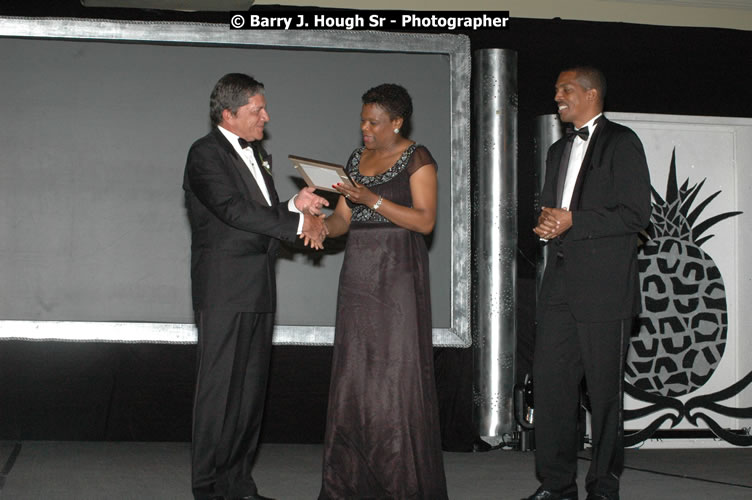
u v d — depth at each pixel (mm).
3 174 5250
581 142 3920
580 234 3666
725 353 6004
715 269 6016
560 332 3830
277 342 5434
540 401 3844
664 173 6004
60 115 5309
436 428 3637
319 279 5512
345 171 3467
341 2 5746
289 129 5508
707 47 6066
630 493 4242
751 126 6066
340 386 3631
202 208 3646
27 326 5227
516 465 5156
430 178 3637
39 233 5277
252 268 3619
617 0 6152
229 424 3656
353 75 5586
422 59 5641
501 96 5746
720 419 5969
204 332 3588
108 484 4285
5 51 5262
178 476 4520
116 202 5348
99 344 5391
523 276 5836
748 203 6039
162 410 5441
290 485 4410
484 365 5719
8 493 4027
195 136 5430
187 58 5434
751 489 4359
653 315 5926
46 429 5348
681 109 6039
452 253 5605
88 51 5340
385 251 3623
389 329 3596
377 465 3566
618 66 5977
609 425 3721
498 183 5723
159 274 5375
